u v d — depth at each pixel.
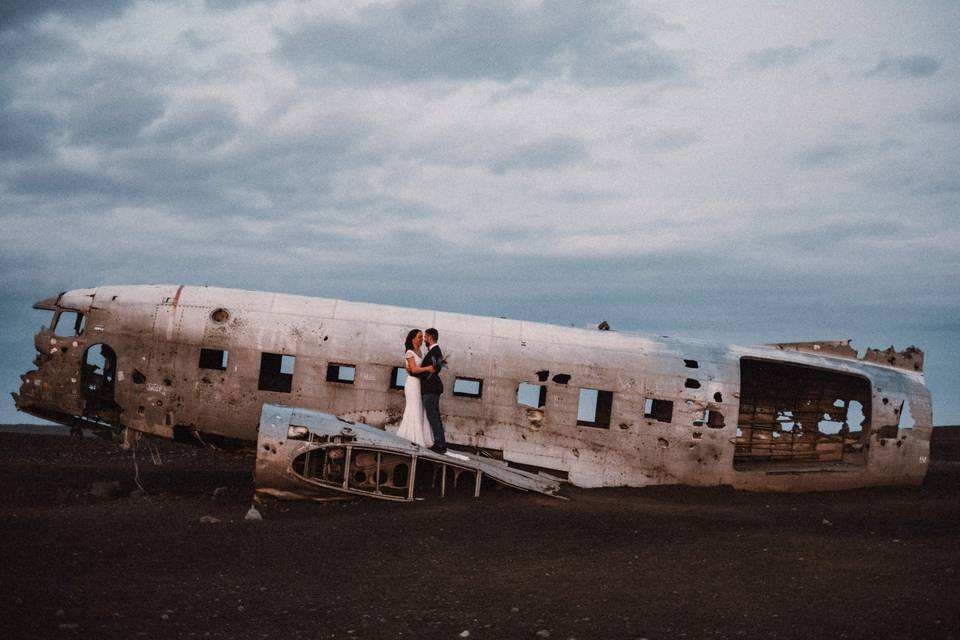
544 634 7.03
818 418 18.77
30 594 7.40
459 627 7.20
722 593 8.38
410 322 15.38
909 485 17.19
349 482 13.27
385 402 14.80
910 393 17.22
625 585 8.73
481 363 15.21
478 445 15.05
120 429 15.53
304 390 14.75
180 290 15.23
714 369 16.00
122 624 6.77
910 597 8.08
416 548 10.34
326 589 8.30
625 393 15.53
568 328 16.23
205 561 9.19
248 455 15.60
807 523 12.62
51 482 14.98
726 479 15.87
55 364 15.02
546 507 12.95
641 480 15.59
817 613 7.63
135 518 11.50
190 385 14.72
